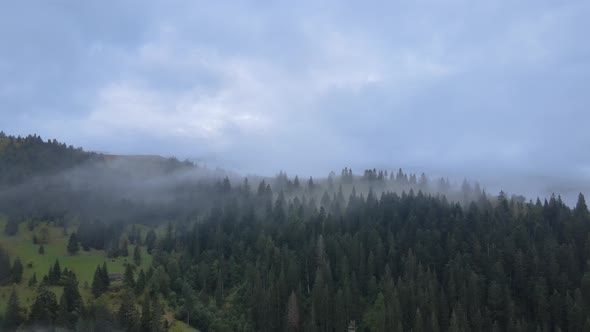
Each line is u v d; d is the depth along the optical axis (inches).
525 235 6609.3
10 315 5452.8
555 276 5890.8
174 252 7819.9
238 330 6018.7
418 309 5369.1
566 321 5403.5
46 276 6584.6
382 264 6697.8
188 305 6254.9
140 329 5575.8
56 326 5378.9
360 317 5979.3
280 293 6225.4
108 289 6599.4
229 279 6993.1
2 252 7130.9
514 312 5649.6
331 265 6840.6
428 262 6569.9
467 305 5743.1
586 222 6909.5
